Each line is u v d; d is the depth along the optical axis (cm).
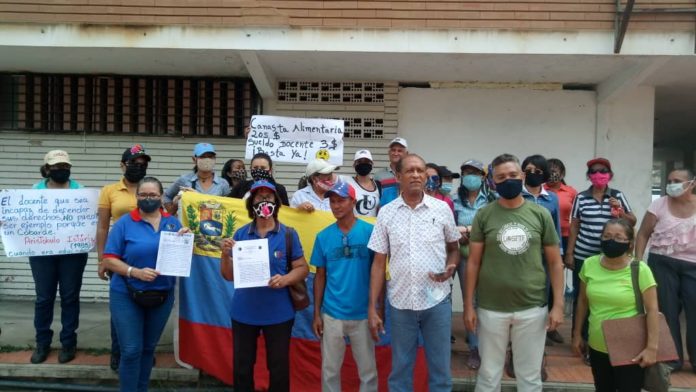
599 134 726
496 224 376
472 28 593
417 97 741
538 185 481
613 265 374
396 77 712
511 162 368
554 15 591
